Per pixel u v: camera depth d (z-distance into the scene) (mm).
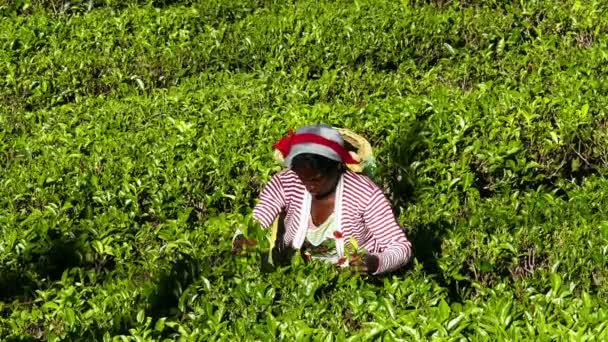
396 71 12383
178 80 12258
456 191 9188
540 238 8094
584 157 10000
